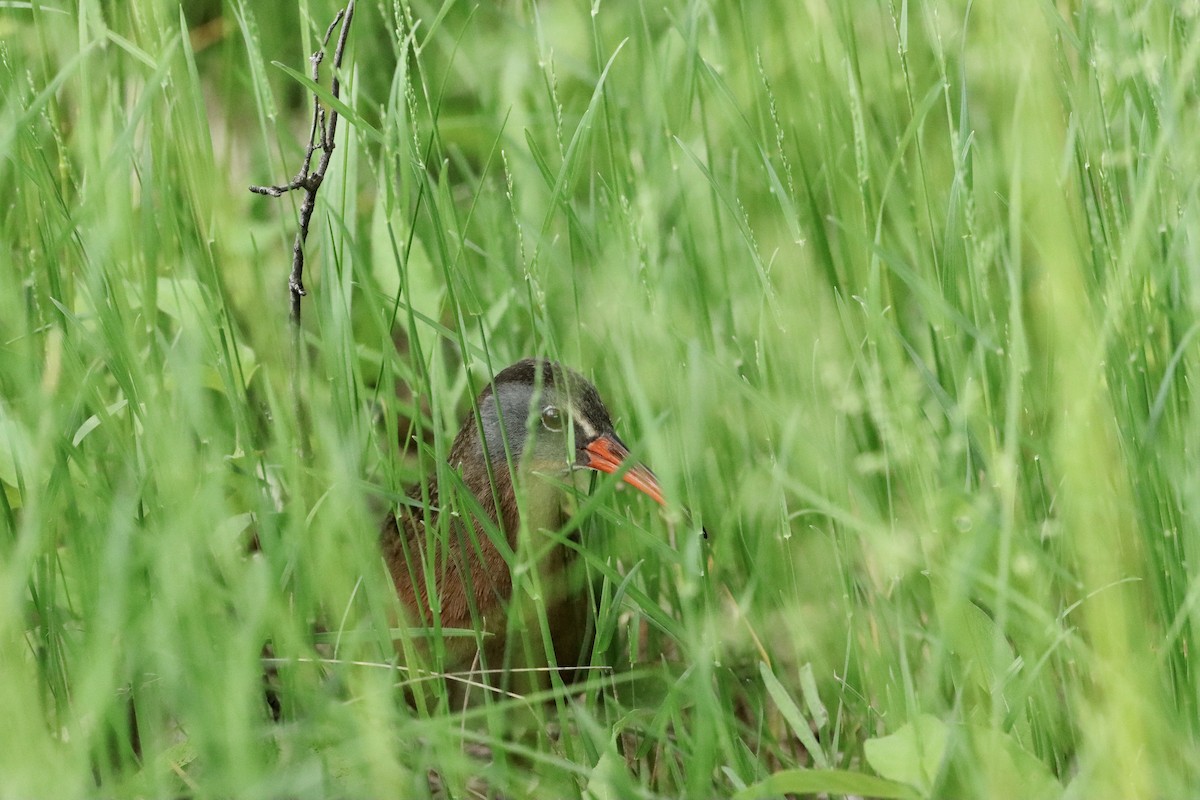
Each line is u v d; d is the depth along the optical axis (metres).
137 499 6.06
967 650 5.92
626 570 7.88
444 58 10.54
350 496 6.08
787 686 7.40
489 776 5.83
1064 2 7.87
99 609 5.55
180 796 5.95
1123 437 6.00
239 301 7.62
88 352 7.20
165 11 7.25
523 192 9.30
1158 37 6.88
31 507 5.58
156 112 7.25
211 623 5.78
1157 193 6.20
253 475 6.27
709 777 6.01
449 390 9.52
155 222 7.36
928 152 8.42
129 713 6.93
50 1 7.76
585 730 6.32
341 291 6.65
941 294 6.59
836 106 8.00
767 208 8.32
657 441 5.87
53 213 6.71
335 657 6.66
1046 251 5.33
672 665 7.70
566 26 10.03
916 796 5.14
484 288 9.16
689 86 7.48
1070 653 6.19
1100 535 5.45
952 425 6.32
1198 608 5.61
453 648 7.47
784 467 6.05
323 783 5.71
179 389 6.59
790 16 8.66
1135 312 6.05
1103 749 5.23
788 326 6.89
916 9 8.62
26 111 6.42
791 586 6.74
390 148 6.64
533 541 7.73
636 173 8.38
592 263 7.73
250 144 10.62
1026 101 5.93
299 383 7.68
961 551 6.09
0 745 5.19
